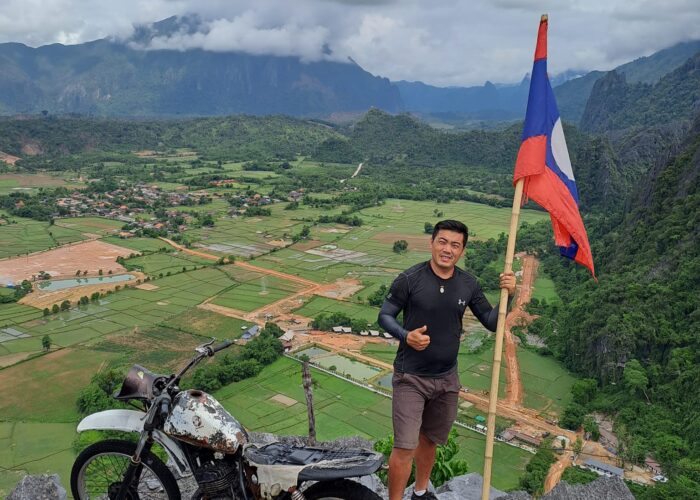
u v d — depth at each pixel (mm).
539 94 7301
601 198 162250
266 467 5797
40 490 7023
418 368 6285
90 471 7191
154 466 6340
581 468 44719
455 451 11383
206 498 6105
